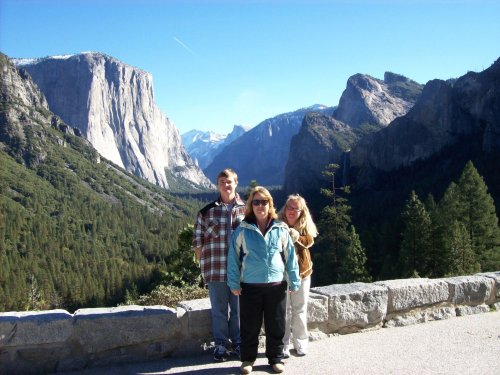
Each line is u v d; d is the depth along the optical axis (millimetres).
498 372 5121
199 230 5832
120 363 5508
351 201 94188
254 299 5207
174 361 5602
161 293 12195
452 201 37469
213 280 5645
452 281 7484
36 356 5223
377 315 6727
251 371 5234
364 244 49688
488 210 36031
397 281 7262
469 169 36781
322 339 6289
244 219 5355
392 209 73812
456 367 5258
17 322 5148
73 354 5348
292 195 5961
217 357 5547
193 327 5789
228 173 5812
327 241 41750
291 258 5406
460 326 6824
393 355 5648
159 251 119375
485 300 7691
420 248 36688
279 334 5250
